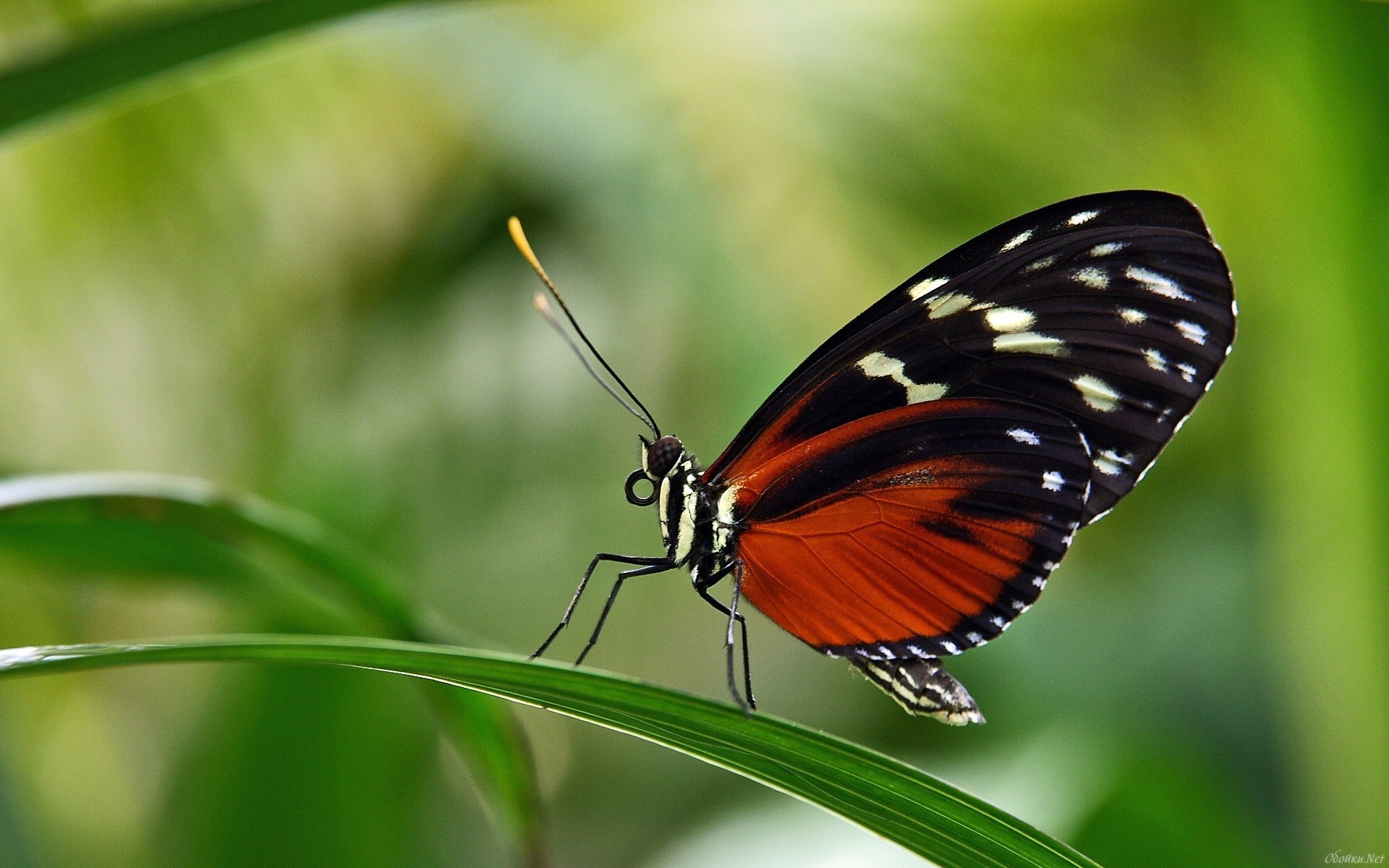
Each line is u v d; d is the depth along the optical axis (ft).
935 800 2.13
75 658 2.07
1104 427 2.26
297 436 2.56
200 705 2.43
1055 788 2.35
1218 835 2.34
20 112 2.16
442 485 2.57
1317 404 2.32
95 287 2.52
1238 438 2.57
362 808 2.36
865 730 2.76
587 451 2.58
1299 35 2.29
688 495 2.30
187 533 2.22
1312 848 2.35
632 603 2.74
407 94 2.49
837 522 2.29
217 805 2.35
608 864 2.89
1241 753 2.57
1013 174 2.43
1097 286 2.26
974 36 2.43
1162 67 2.43
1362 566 2.31
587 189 2.44
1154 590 2.63
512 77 2.45
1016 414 2.27
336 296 2.57
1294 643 2.35
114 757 2.61
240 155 2.50
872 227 2.43
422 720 2.37
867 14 2.44
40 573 2.24
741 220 2.43
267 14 2.16
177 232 2.52
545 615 2.61
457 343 2.58
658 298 2.55
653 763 2.98
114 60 2.16
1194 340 2.25
